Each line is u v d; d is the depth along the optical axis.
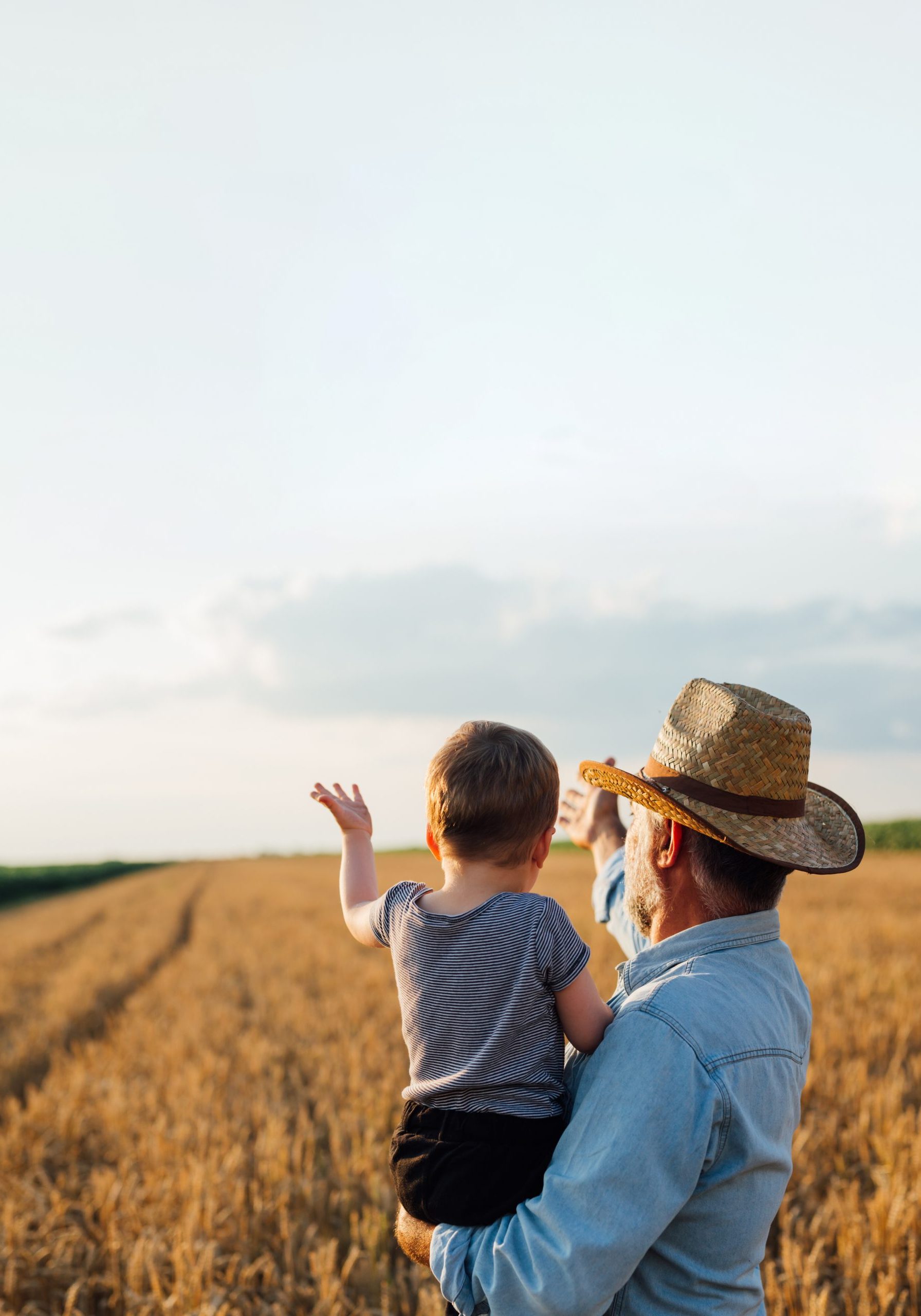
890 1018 8.86
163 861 105.00
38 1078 9.20
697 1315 1.37
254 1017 11.08
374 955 17.34
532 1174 1.49
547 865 45.06
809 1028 1.64
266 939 21.86
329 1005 11.24
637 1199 1.29
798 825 1.66
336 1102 6.89
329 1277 4.08
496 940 1.60
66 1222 4.98
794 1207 4.79
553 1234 1.31
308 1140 5.83
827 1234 4.39
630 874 1.72
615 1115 1.35
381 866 51.44
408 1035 1.67
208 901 38.84
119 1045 9.56
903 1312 3.87
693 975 1.51
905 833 46.06
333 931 22.78
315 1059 8.30
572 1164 1.36
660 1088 1.35
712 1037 1.41
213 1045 9.34
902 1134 5.30
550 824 1.79
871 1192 5.05
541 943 1.60
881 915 19.14
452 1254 1.44
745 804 1.57
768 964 1.58
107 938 24.22
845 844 1.73
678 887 1.64
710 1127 1.35
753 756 1.58
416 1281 4.24
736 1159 1.37
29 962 19.55
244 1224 4.64
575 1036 1.61
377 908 1.84
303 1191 5.06
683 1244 1.39
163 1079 7.75
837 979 11.23
